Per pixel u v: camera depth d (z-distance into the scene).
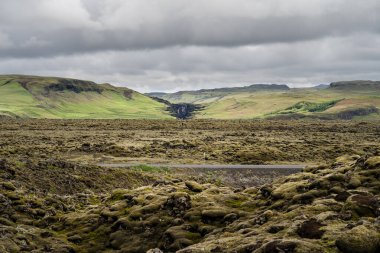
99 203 39.62
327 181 26.50
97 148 97.12
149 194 33.19
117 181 57.62
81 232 30.05
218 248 19.12
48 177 49.50
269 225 21.62
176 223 27.03
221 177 70.56
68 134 133.25
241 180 69.75
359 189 24.39
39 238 28.33
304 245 16.36
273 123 191.00
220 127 168.25
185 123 185.50
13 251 25.12
